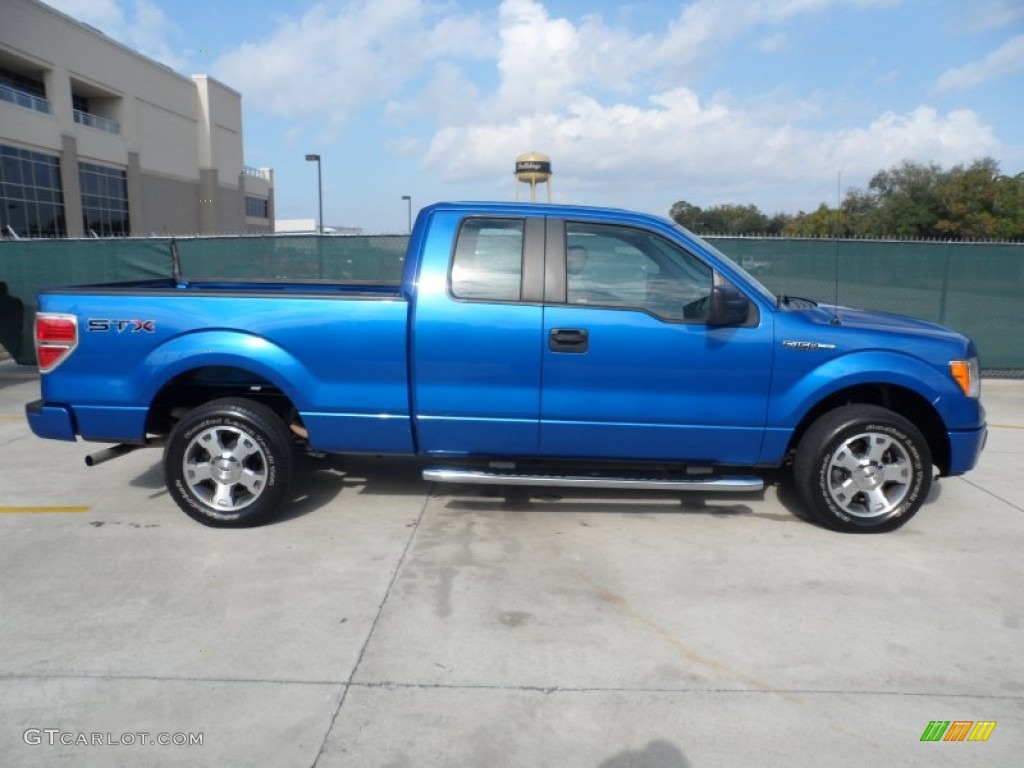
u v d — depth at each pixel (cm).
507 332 455
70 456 643
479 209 467
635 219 464
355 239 1088
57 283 1111
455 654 337
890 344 464
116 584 400
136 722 288
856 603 391
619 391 460
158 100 5609
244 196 7069
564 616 373
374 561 432
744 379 459
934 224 5294
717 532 484
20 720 288
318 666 326
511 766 268
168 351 462
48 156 4456
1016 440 741
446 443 473
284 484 474
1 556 434
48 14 4378
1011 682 323
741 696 310
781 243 1041
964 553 457
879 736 286
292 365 462
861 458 471
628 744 280
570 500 538
